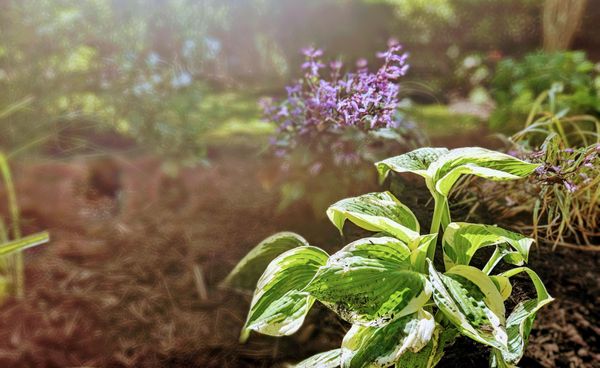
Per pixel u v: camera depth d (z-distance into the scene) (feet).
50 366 3.40
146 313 3.77
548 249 3.47
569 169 2.71
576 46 9.23
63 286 4.05
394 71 2.83
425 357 2.19
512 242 2.15
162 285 4.03
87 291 3.98
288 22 9.64
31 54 5.69
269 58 9.80
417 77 10.11
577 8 8.00
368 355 2.04
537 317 3.32
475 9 10.52
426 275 2.19
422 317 2.06
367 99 2.77
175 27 6.90
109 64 5.79
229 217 4.62
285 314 2.29
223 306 3.79
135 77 5.57
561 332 3.21
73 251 4.45
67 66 5.86
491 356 2.34
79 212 4.95
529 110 6.00
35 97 5.56
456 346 2.63
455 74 10.04
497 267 2.72
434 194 2.31
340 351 2.42
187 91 5.66
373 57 9.50
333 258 2.12
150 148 5.66
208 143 6.20
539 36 10.43
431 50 10.48
